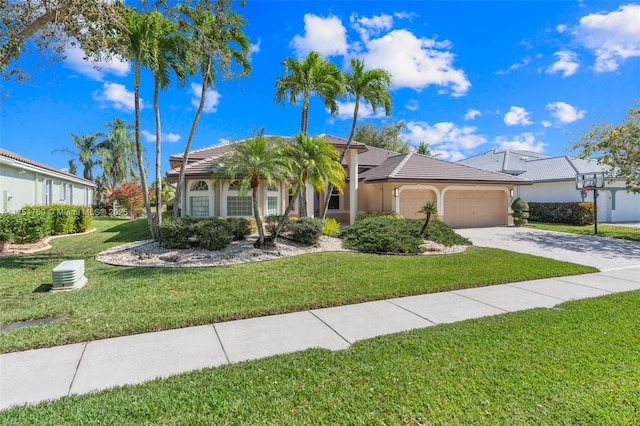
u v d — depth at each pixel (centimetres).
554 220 2347
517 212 2072
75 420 276
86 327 471
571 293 671
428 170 1934
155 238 1180
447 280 741
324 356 390
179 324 491
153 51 1023
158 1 975
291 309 559
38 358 391
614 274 848
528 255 1073
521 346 411
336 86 1384
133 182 2986
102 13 781
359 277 763
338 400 302
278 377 343
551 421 272
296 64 1351
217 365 376
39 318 516
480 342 423
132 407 292
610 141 1497
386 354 392
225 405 295
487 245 1356
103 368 369
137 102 1094
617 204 2470
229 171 1002
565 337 438
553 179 2475
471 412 284
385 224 1314
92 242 1330
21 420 276
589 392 311
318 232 1222
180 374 353
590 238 1552
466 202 2045
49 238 1459
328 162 1084
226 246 1115
